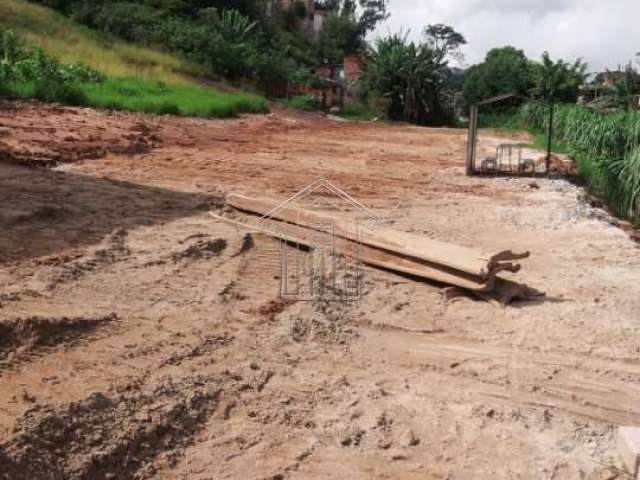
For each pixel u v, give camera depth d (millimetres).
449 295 6879
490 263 6672
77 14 42281
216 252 7742
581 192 13750
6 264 6516
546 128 27031
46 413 3945
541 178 15086
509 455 4277
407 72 49156
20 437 3666
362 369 5309
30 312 5398
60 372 4586
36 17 37781
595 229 10023
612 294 7086
